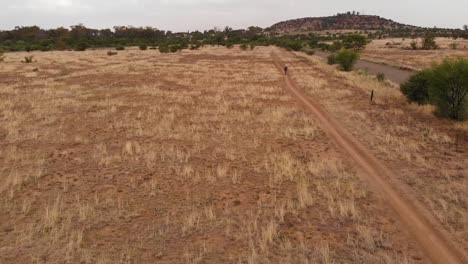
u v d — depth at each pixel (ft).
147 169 34.45
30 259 19.99
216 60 173.88
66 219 24.44
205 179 32.17
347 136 45.24
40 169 33.78
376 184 30.45
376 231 22.82
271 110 60.85
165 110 60.90
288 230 23.18
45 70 121.70
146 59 177.99
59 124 51.47
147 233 22.82
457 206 25.85
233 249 21.03
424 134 45.32
